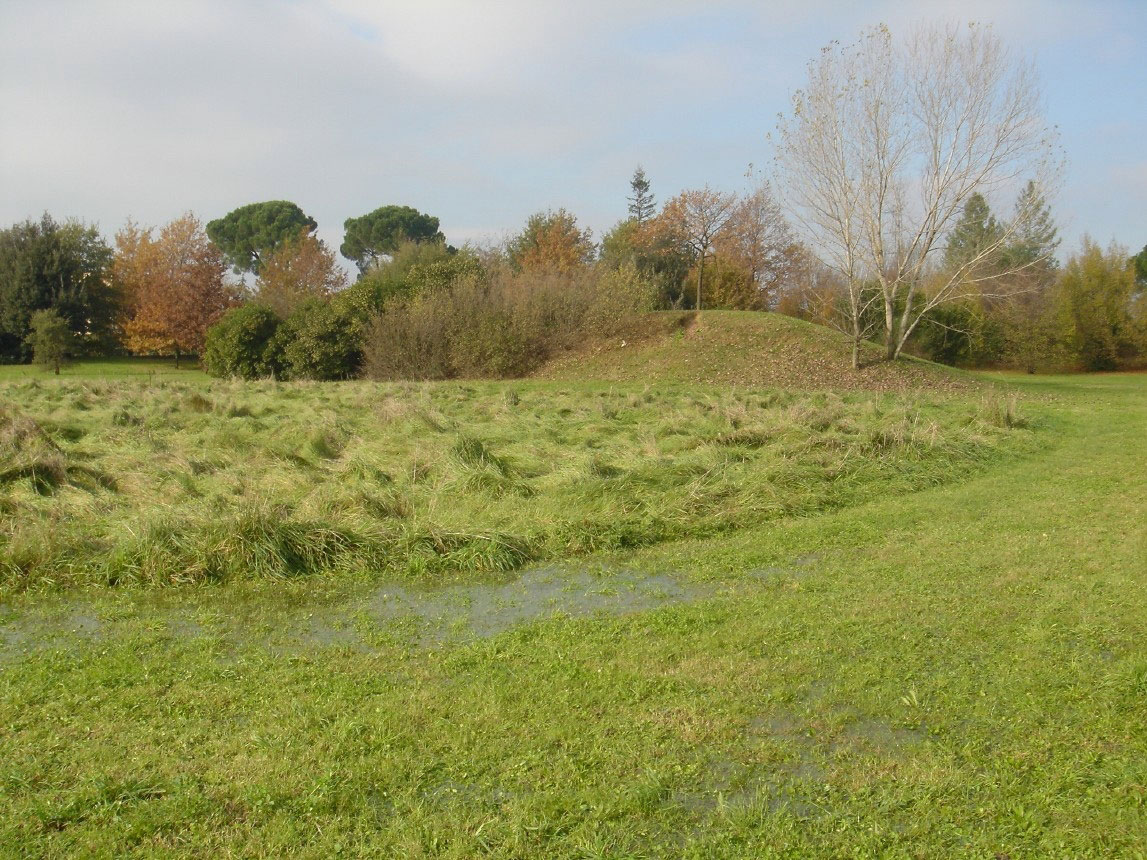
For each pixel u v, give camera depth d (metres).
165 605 6.56
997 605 6.07
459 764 3.98
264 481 9.77
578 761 4.01
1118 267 42.28
